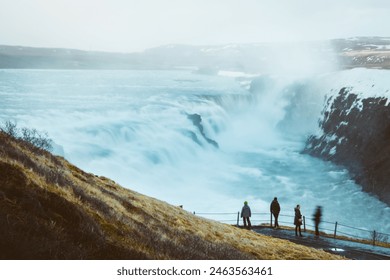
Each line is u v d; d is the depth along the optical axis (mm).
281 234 23000
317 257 15852
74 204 8867
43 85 159000
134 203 14297
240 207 48250
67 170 13414
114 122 68812
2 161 8844
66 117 69500
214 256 11484
